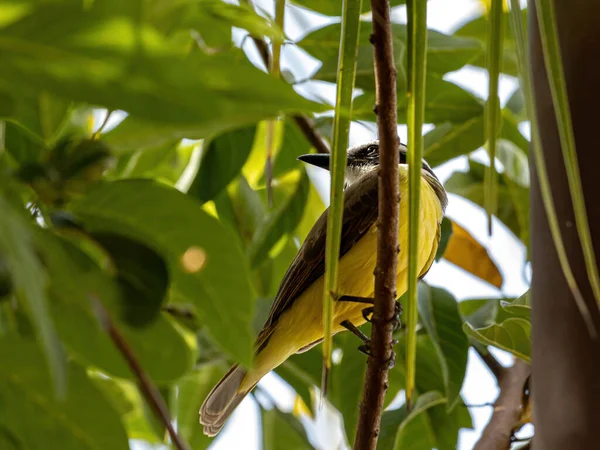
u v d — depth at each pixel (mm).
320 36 6672
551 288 4098
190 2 3338
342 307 7641
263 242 8156
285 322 7773
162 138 3932
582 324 3980
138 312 3012
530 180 4363
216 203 8414
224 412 7648
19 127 4262
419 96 3189
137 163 7094
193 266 3051
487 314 7953
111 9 2131
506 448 6895
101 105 2225
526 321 6504
